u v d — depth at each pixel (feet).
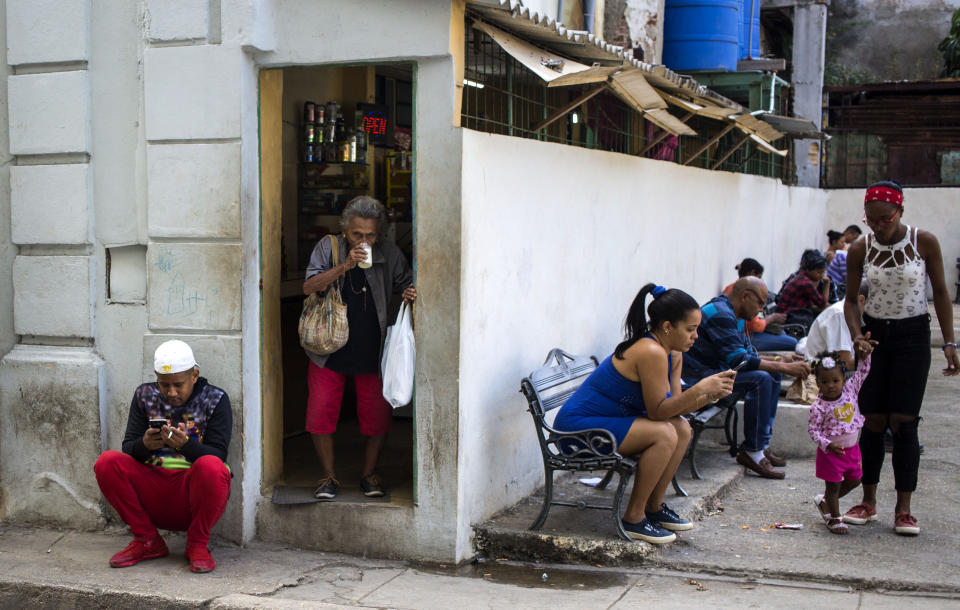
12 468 18.34
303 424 22.74
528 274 18.17
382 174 25.04
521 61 16.75
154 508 16.06
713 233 31.14
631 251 23.41
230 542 17.02
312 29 16.22
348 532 16.65
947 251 58.34
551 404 17.83
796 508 18.90
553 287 19.27
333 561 16.33
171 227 16.89
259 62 16.67
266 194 17.20
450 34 15.29
